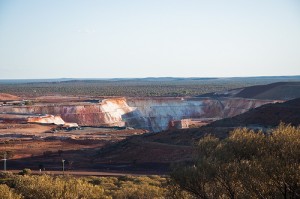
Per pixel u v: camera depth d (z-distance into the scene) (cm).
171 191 1977
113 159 7550
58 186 2252
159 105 18338
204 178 1861
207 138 2267
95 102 17400
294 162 1683
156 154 7394
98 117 15988
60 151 8394
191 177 1886
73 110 15888
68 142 9844
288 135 1869
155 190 3250
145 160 7219
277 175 1631
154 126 17288
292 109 8712
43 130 12069
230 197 1836
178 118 17662
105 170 6625
